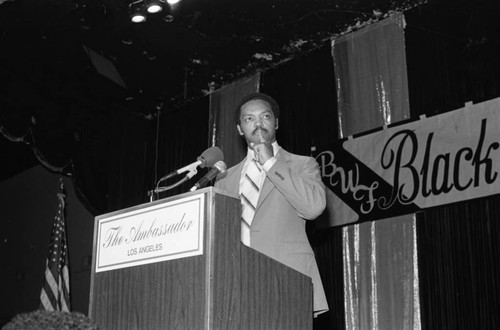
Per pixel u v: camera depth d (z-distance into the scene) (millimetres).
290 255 2576
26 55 6121
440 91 5355
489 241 4742
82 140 6844
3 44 5945
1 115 6203
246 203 2719
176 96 7098
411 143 5363
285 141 6188
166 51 6379
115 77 6727
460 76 5273
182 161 7016
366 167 5578
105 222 2377
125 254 2262
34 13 5691
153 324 2096
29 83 6328
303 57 6340
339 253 5523
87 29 5988
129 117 7324
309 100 6172
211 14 5820
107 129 7074
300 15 5852
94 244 2389
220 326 1978
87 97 6840
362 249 5410
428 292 4949
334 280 5484
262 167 2555
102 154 6988
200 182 2557
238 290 2051
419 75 5523
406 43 5688
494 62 5121
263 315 2100
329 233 5629
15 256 9195
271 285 2148
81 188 6785
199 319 1979
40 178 9266
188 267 2053
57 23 5844
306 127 6109
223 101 6859
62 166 6707
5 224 9438
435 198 5098
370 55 5891
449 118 5203
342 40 6105
